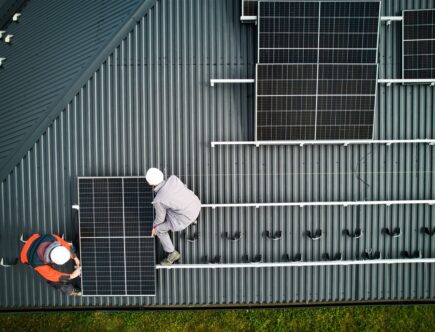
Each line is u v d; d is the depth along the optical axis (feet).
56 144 28.27
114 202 27.53
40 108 28.60
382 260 28.27
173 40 27.73
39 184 28.55
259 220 28.76
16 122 29.32
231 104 27.94
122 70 27.73
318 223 28.91
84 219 27.66
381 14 27.68
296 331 35.96
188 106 27.91
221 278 29.17
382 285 29.50
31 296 29.37
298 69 25.98
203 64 27.78
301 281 29.35
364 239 29.07
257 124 26.81
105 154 28.09
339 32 25.95
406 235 29.09
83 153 28.19
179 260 28.86
